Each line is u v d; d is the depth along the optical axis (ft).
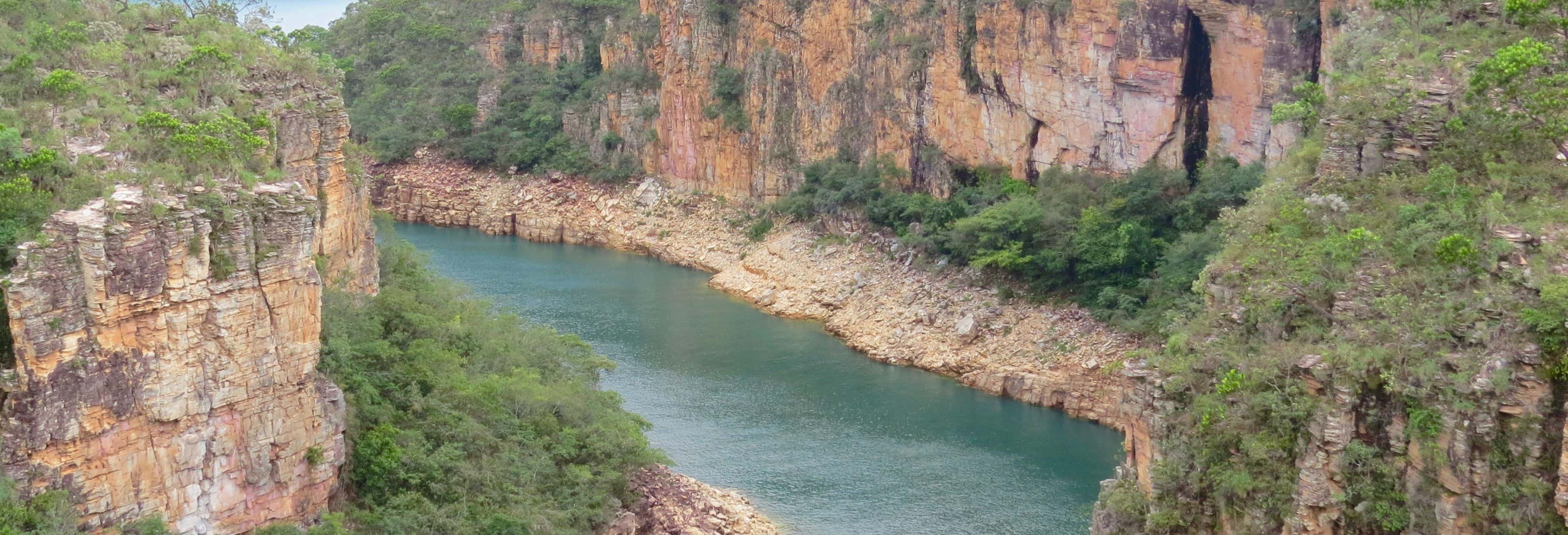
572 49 522.88
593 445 195.31
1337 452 126.72
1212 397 138.10
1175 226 301.63
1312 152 167.02
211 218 135.95
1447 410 120.06
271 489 144.77
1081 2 322.96
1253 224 158.40
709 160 438.81
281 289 142.61
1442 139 151.43
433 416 179.01
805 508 214.69
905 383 284.82
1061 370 274.77
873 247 357.00
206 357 136.15
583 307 346.74
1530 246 130.62
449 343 208.23
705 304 355.36
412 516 161.68
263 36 217.36
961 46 357.00
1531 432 116.47
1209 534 138.41
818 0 403.34
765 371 290.56
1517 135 146.00
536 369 215.31
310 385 148.25
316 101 194.39
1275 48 293.64
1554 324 117.50
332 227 195.83
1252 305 143.74
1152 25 311.06
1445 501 119.75
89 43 181.88
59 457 126.93
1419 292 132.36
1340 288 138.31
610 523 186.19
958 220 331.77
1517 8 161.99
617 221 448.24
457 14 551.59
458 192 479.00
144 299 129.70
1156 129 315.99
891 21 378.94
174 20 201.98
